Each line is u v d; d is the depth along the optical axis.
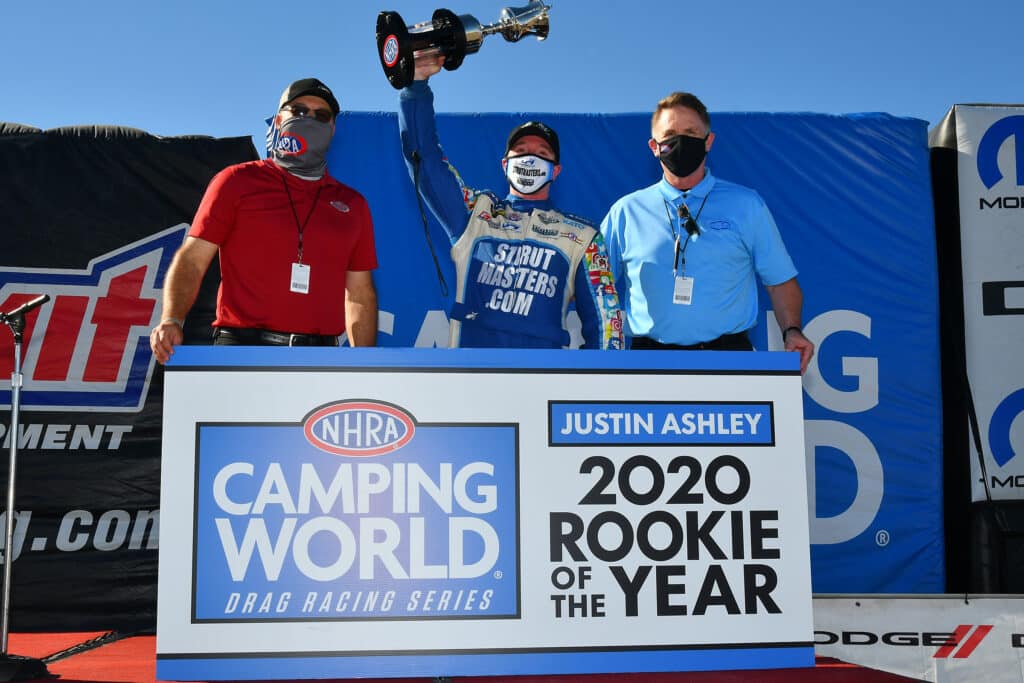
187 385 1.78
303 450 1.79
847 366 4.12
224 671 1.72
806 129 4.20
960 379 4.17
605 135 4.16
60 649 2.72
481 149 4.11
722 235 2.89
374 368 1.82
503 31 2.94
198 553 1.74
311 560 1.76
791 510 1.88
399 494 1.80
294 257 2.69
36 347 3.83
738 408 1.89
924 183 4.20
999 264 4.21
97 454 3.81
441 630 1.77
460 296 3.25
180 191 3.99
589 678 2.04
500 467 1.82
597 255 3.17
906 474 4.08
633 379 1.87
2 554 3.69
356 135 4.07
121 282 3.92
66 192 3.94
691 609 1.82
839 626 3.35
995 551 4.02
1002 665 3.31
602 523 1.83
